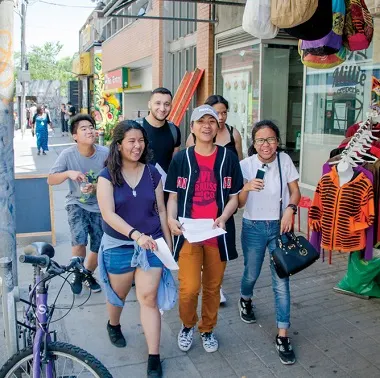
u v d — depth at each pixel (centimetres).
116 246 361
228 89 990
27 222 690
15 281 382
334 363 382
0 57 355
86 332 434
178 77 1341
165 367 380
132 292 517
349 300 494
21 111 3500
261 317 459
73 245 493
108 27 2367
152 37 1455
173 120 1033
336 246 455
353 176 443
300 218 746
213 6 1006
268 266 583
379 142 452
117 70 2120
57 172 483
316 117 750
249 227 405
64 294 514
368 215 441
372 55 619
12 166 371
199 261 380
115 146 354
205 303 396
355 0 433
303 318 457
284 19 360
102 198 352
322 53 432
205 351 401
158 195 375
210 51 1029
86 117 480
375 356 391
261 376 367
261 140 389
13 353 314
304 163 785
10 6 355
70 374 321
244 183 412
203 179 377
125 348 408
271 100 869
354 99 662
